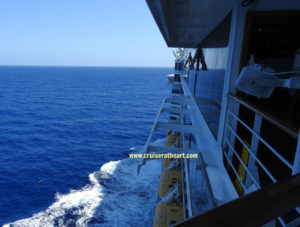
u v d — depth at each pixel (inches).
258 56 175.8
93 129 1582.2
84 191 817.5
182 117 524.1
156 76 6914.4
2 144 1283.2
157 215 446.3
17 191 824.3
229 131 133.6
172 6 127.0
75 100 2689.5
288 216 70.0
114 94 3149.6
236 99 102.7
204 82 227.5
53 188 843.4
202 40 246.2
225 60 142.8
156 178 873.5
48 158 1108.5
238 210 16.1
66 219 674.8
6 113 1995.6
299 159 42.8
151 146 161.5
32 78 5698.8
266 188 19.2
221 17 150.6
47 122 1747.0
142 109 2228.1
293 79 76.2
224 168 120.4
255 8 119.6
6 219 678.5
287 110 113.1
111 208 713.0
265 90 86.5
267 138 133.3
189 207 176.6
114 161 1063.6
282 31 143.7
